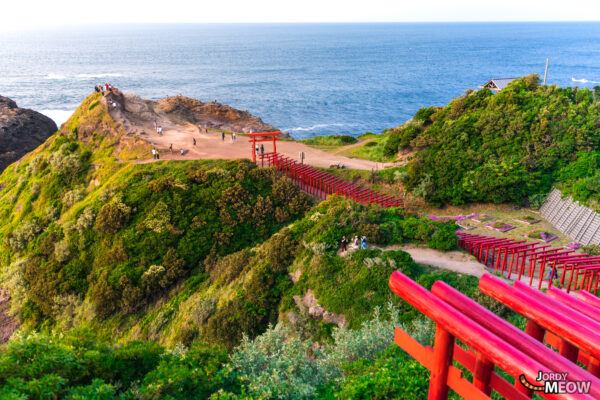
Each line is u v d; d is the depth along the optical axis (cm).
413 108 16838
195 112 8956
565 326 613
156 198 4994
